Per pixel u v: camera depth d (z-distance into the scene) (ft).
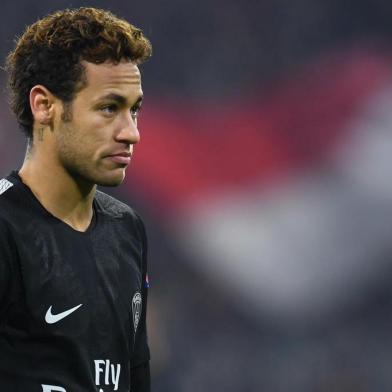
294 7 166.20
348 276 146.00
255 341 143.95
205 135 152.46
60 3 159.22
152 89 162.09
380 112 150.92
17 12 156.56
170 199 146.41
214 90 161.79
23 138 143.02
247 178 147.13
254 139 150.71
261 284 145.89
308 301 145.07
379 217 146.00
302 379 140.67
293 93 158.10
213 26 166.30
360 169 147.02
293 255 145.89
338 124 150.92
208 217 146.00
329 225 146.10
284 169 148.15
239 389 139.23
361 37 163.73
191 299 145.07
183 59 164.35
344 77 159.43
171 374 138.21
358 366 141.38
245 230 145.69
